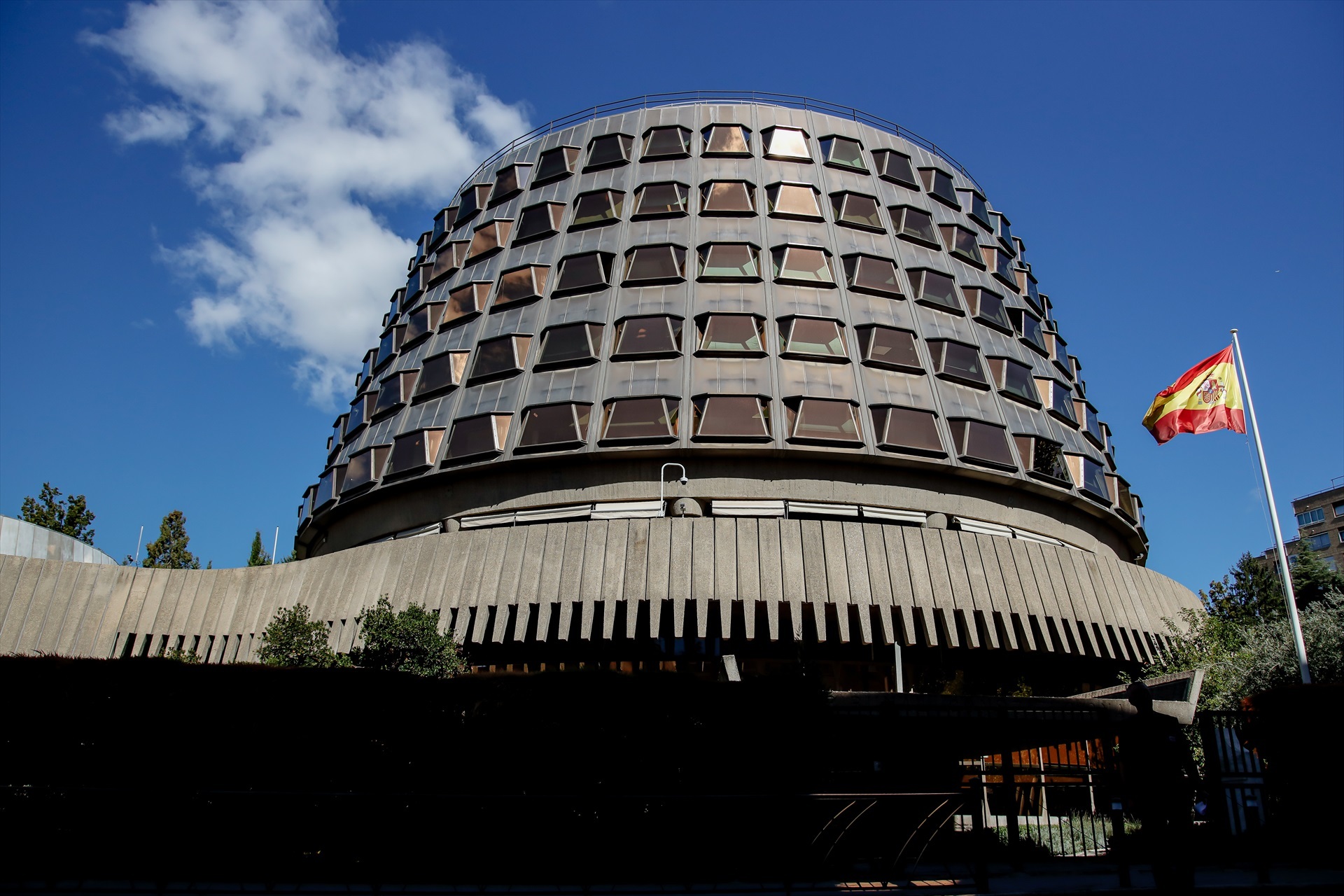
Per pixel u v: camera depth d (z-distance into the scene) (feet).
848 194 145.79
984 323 142.51
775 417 119.75
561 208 148.66
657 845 47.91
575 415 120.78
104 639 120.06
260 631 121.29
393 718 49.78
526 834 47.91
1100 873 53.31
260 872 47.06
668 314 127.54
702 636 107.96
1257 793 58.13
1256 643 98.78
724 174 147.02
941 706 55.57
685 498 117.70
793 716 50.47
